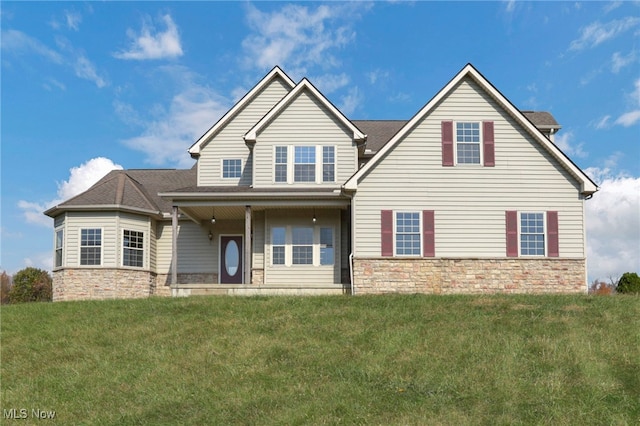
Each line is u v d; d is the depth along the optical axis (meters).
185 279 26.66
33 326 17.73
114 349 15.54
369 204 21.91
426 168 22.02
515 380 12.74
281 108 24.45
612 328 15.42
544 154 22.09
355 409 11.70
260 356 14.45
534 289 21.52
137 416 12.02
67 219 25.33
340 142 24.30
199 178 25.91
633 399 12.02
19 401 13.01
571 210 21.89
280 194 22.59
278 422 11.36
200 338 15.83
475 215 21.84
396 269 21.64
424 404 11.88
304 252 24.17
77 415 12.33
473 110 22.27
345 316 16.92
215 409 12.05
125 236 25.56
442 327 15.70
